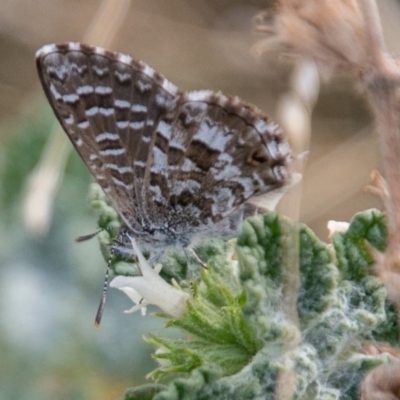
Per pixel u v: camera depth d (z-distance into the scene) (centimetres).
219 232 23
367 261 23
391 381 22
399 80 22
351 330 22
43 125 27
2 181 27
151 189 23
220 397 22
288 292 22
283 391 22
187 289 23
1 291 27
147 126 23
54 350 27
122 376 27
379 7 25
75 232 27
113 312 27
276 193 23
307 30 22
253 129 23
